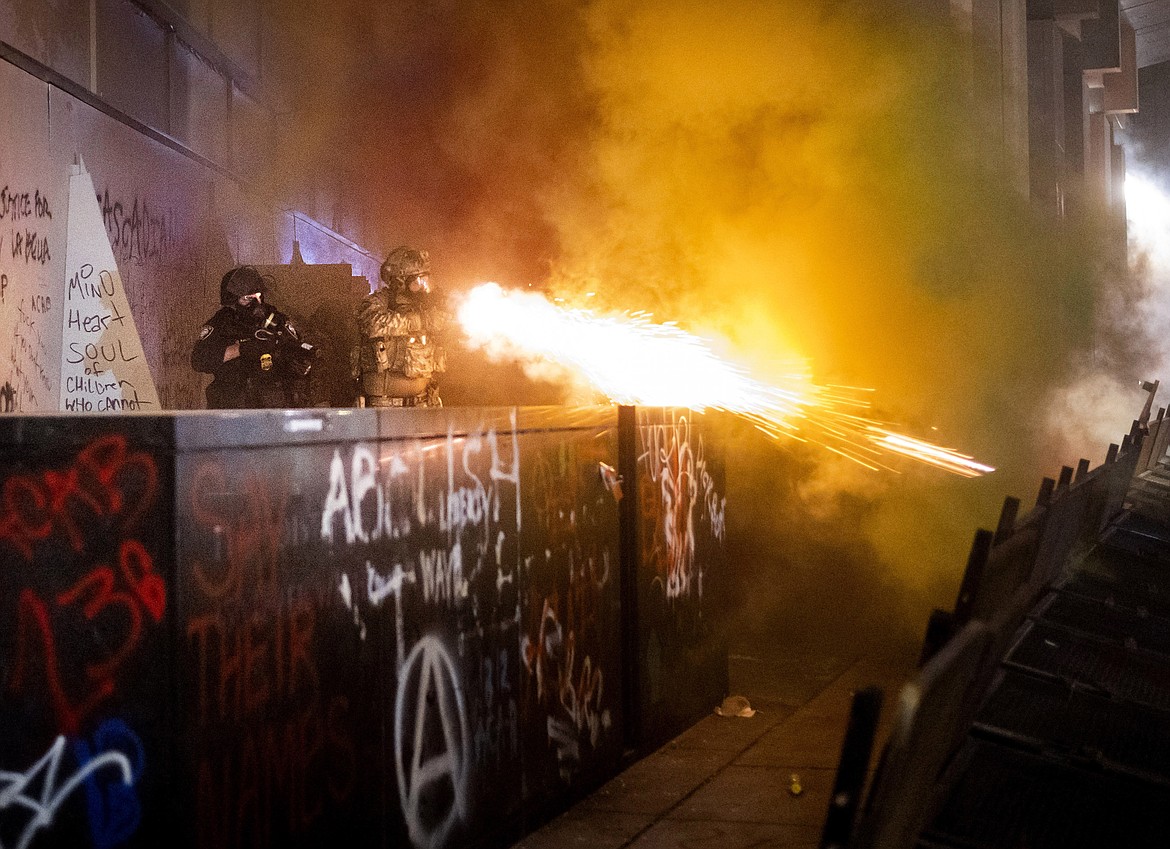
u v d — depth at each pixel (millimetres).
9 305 7332
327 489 3721
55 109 7980
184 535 3111
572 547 5527
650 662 6301
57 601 3092
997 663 4402
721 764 6098
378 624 3975
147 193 9508
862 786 2277
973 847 3105
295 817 3525
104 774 3084
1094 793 3572
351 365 8547
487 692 4703
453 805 4414
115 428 3090
